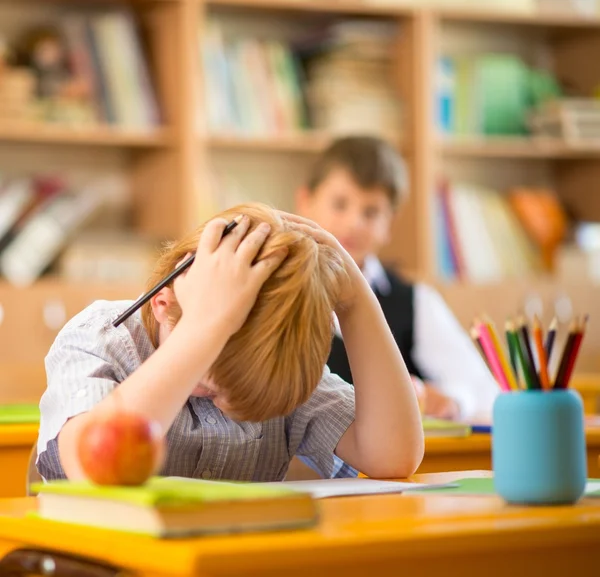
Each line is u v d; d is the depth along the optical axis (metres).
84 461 1.14
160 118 4.22
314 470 1.88
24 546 1.19
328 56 4.47
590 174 5.08
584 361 4.68
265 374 1.36
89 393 1.48
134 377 1.39
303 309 1.37
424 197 4.54
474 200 4.74
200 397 1.66
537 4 4.89
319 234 1.58
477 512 1.18
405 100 4.58
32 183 4.07
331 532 1.03
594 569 1.12
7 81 3.97
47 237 4.02
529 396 1.24
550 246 4.84
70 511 1.14
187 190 4.15
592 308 4.73
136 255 4.14
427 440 2.07
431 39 4.58
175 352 1.39
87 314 1.66
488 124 4.77
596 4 5.00
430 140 4.55
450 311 4.50
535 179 5.18
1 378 3.75
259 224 1.45
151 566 0.96
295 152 4.74
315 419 1.74
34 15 4.22
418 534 1.01
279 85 4.39
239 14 4.61
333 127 4.44
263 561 0.94
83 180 4.38
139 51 4.16
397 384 1.67
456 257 4.66
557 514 1.16
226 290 1.39
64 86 4.05
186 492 1.05
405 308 3.54
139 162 4.39
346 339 1.68
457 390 3.50
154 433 1.15
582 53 5.09
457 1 4.71
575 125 4.84
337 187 3.32
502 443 1.25
